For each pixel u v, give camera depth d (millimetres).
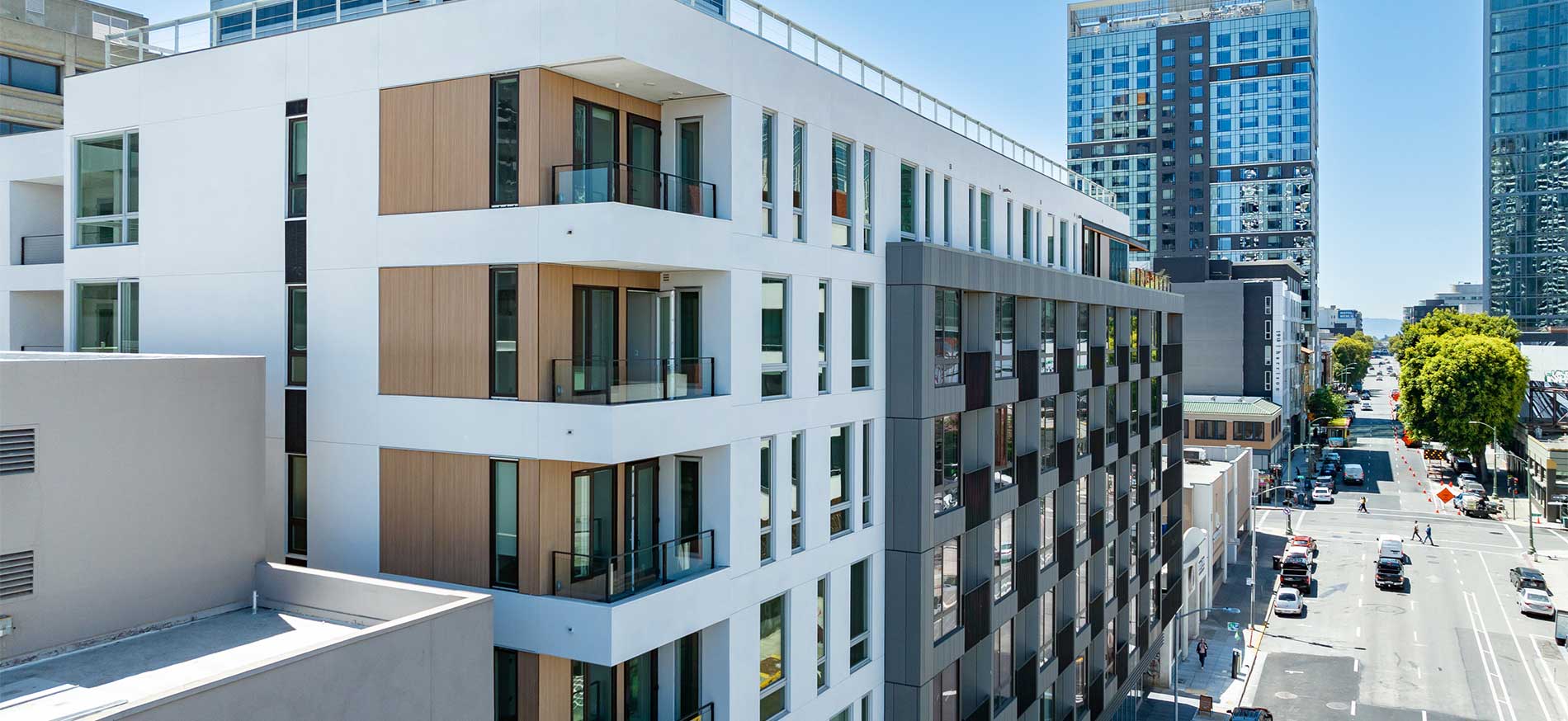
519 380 15578
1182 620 50906
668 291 17719
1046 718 29250
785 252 18688
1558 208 173625
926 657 22109
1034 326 27969
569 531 15805
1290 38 160375
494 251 15742
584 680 16312
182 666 12828
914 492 21906
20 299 24406
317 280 17641
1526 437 93500
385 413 16984
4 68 39875
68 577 13203
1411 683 45500
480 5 15945
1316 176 168375
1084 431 32219
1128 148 169500
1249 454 80688
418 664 12805
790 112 18812
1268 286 112375
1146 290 38312
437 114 16344
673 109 17688
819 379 19984
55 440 13039
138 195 19969
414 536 16781
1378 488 101812
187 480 14617
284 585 15195
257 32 18969
